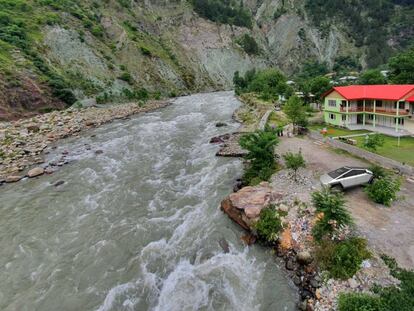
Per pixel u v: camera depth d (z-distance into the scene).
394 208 16.55
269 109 50.59
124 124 48.62
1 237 18.11
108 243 16.84
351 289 11.30
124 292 13.13
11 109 50.88
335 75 130.88
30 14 79.44
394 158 24.59
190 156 30.50
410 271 11.52
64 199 22.84
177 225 18.09
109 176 26.88
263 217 16.28
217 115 53.31
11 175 28.30
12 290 13.77
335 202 14.32
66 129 44.62
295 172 21.08
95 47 85.75
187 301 12.33
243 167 25.97
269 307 11.74
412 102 31.64
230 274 13.70
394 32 160.88
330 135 33.69
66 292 13.45
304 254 13.34
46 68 63.78
